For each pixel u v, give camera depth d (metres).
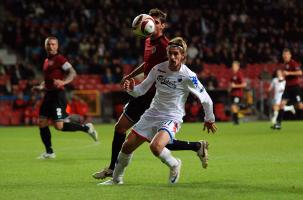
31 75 75.44
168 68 20.52
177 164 21.56
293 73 51.53
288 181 22.20
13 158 32.62
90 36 83.00
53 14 85.94
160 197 18.70
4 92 72.81
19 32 82.56
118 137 22.41
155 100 20.95
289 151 34.03
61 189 20.81
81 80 77.38
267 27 93.19
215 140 42.91
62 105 32.91
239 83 63.97
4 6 88.38
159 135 20.28
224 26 91.06
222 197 18.66
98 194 19.50
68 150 37.41
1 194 19.89
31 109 71.19
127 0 90.81
